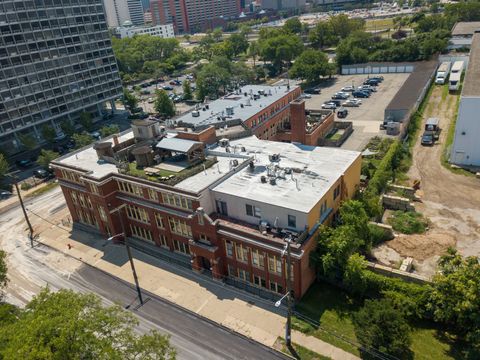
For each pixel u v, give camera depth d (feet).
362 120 370.32
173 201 187.93
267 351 142.20
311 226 160.45
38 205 277.64
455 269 135.95
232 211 179.73
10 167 348.79
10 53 364.79
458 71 429.79
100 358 99.60
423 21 650.02
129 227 220.84
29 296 185.68
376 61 563.48
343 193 189.16
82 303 113.39
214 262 175.94
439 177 248.11
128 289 182.29
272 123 305.12
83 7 426.51
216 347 146.41
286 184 179.83
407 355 131.13
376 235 185.98
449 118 340.18
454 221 202.28
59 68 410.72
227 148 221.46
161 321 161.27
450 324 140.77
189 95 513.45
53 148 382.01
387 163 246.88
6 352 99.50
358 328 133.39
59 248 221.66
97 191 210.79
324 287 165.89
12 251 223.71
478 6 643.86
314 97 465.88
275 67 612.70
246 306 163.84
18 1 366.84
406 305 141.59
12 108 372.17
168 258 200.03
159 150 221.46
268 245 156.97
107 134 345.51
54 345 97.40
